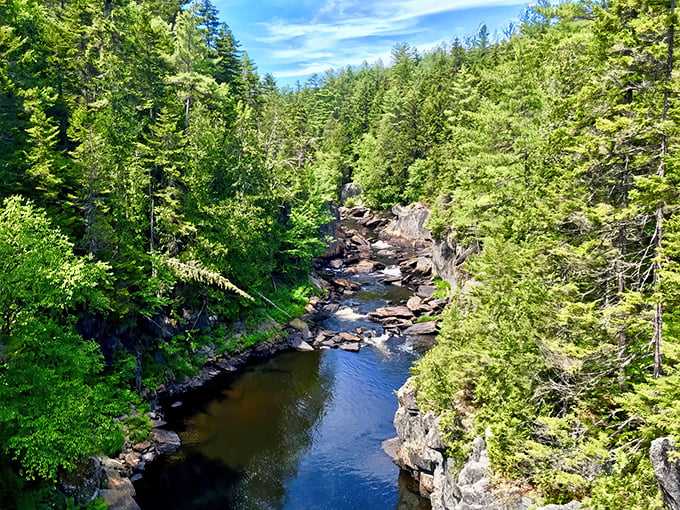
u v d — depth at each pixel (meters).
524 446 16.31
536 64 33.56
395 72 135.12
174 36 52.59
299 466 25.23
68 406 17.30
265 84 79.12
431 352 24.70
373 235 81.12
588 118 18.06
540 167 26.45
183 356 34.19
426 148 82.31
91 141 26.45
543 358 16.84
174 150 35.00
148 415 27.91
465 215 38.53
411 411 24.56
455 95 68.75
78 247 26.75
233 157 42.03
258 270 43.31
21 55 32.19
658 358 13.62
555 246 18.31
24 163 25.23
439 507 20.66
